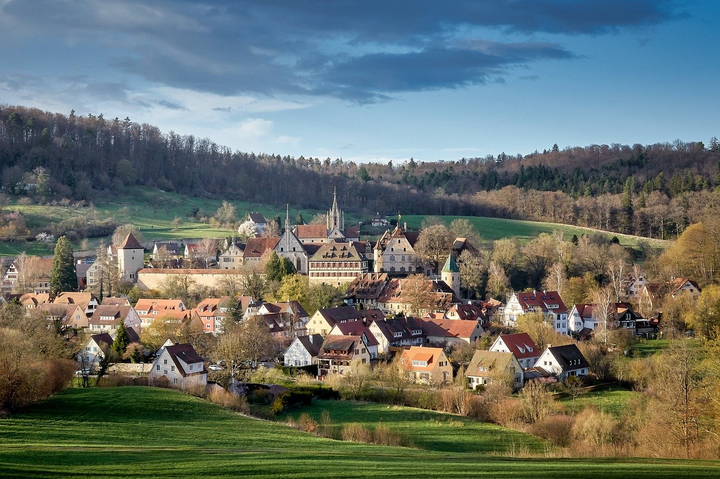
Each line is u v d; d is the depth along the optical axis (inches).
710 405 4060.0
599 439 4421.8
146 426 4121.6
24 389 4429.1
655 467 2913.4
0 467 2775.6
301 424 4594.0
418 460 3159.5
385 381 6358.3
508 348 6727.4
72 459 2987.2
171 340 7239.2
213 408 4810.5
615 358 6820.9
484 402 5388.8
